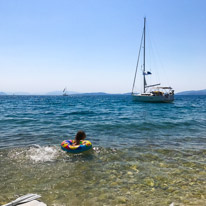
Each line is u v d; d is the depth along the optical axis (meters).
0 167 5.34
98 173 4.99
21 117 15.75
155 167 5.37
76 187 4.26
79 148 6.70
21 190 4.13
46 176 4.80
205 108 26.92
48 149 7.05
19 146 7.37
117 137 8.93
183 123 12.83
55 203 3.64
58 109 24.72
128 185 4.36
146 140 8.34
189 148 7.11
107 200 3.76
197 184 4.39
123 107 28.70
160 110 23.36
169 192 4.05
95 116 16.84
